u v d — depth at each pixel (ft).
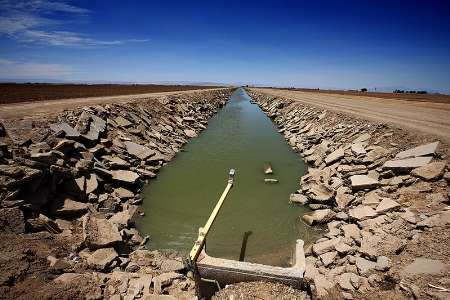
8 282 16.60
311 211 34.37
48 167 28.96
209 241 28.40
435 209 24.23
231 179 26.89
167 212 34.14
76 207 28.50
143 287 19.15
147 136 59.62
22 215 22.82
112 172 38.47
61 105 59.16
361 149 42.45
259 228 30.76
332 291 18.98
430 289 16.42
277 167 51.85
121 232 26.43
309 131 74.54
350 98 145.79
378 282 18.84
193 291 19.77
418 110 73.97
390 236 22.43
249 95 327.26
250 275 16.51
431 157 31.68
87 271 20.43
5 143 31.12
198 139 76.84
